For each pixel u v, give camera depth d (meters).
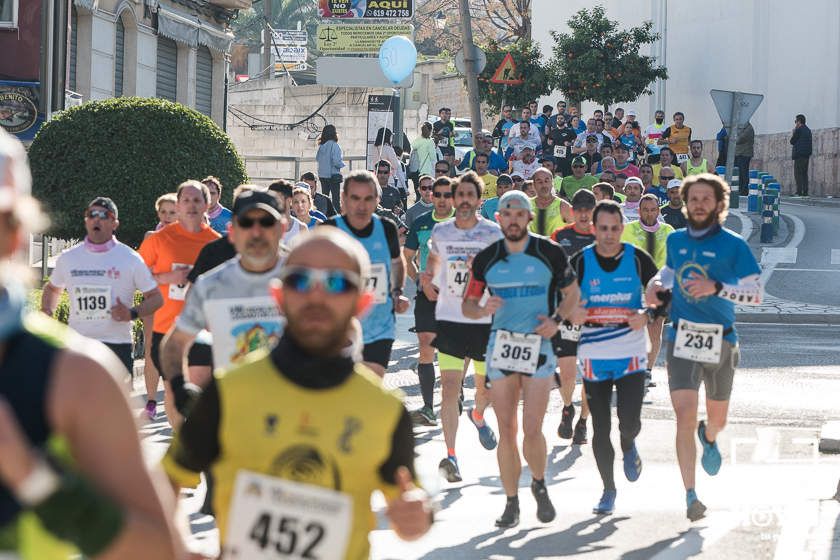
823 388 35.41
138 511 6.38
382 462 8.95
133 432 6.45
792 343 45.19
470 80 71.62
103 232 25.00
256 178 112.38
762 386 35.62
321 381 8.72
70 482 6.05
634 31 111.19
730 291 20.86
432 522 8.80
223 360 15.11
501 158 66.94
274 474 8.80
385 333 22.44
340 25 89.75
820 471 24.89
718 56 109.44
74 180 46.62
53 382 6.27
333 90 112.44
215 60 82.00
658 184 66.00
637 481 24.25
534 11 141.12
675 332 21.38
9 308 6.22
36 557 6.50
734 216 78.31
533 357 20.28
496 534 20.14
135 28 69.62
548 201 35.41
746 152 90.88
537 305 20.56
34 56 55.72
